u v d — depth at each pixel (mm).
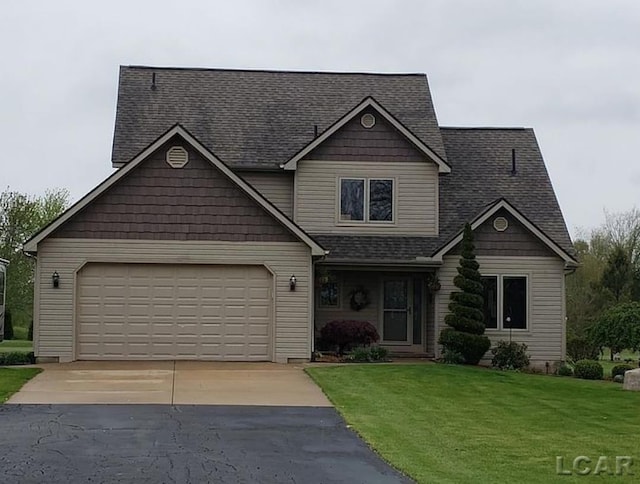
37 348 20797
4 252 42812
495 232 23891
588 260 47969
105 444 11250
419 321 24875
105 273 21125
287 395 15875
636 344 23766
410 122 26312
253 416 13656
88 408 14172
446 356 22188
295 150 25016
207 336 21297
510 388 17500
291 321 21344
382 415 13906
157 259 21094
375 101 24250
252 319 21359
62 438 11625
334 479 9570
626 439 12375
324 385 16969
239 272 21406
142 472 9703
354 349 22891
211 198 21281
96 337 21062
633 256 51656
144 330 21188
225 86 27172
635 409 15375
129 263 21094
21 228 43688
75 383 17109
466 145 27516
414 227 24375
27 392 15867
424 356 24344
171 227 21172
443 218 25000
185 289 21312
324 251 21453
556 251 23828
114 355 21078
